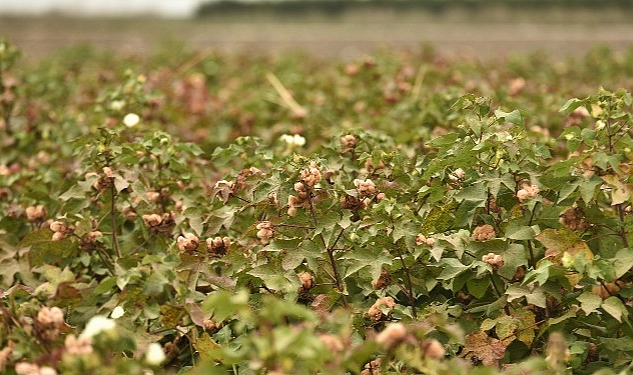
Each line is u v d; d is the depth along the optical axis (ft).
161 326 19.36
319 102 32.35
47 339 17.69
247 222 21.01
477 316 19.42
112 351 17.92
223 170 23.61
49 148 26.71
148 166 22.24
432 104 25.53
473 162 19.76
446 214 19.74
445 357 18.76
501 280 19.42
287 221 19.71
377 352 18.54
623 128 19.56
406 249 19.44
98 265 21.03
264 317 16.76
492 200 19.97
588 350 18.92
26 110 28.32
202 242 20.08
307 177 19.33
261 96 34.68
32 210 21.49
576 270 18.62
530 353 19.01
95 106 27.20
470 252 19.24
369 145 21.94
